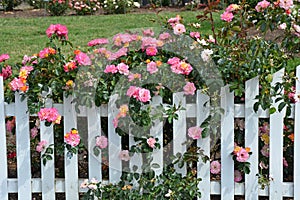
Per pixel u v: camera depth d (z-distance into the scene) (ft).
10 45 28.94
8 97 10.29
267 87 9.84
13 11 44.98
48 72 10.18
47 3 41.73
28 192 10.61
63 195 11.41
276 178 10.30
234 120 10.74
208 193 10.49
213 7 11.35
